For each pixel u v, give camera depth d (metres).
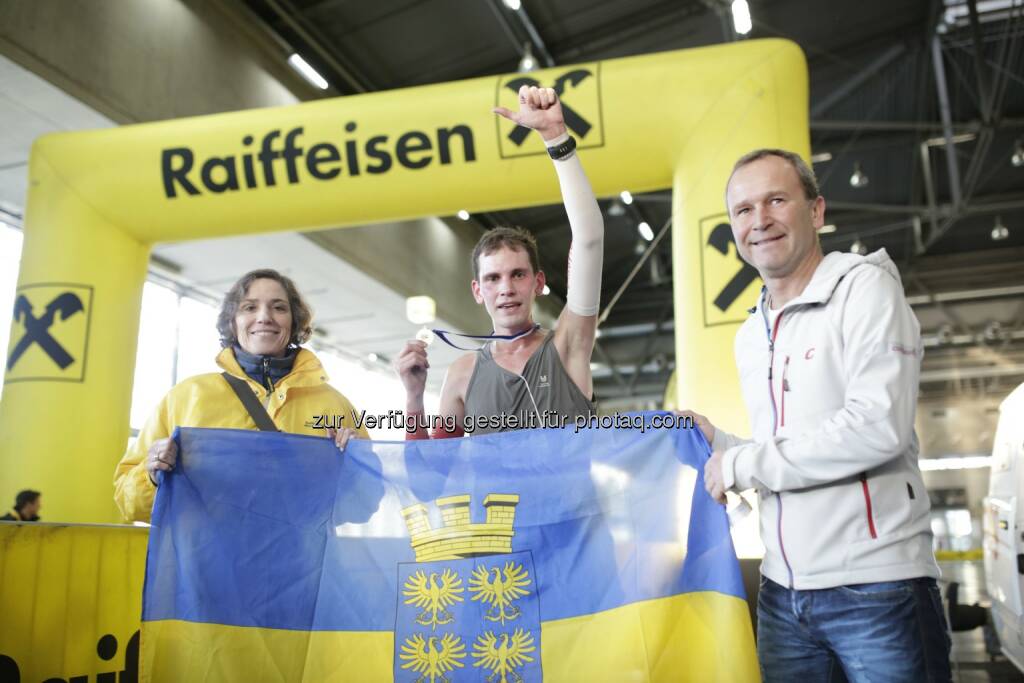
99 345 6.16
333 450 2.47
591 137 5.70
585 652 2.18
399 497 2.41
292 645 2.30
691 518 2.17
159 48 8.50
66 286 6.16
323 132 5.92
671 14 11.07
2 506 5.91
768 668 2.01
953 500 21.67
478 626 2.27
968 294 19.12
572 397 2.50
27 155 8.32
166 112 8.50
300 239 10.60
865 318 1.86
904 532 1.82
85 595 3.09
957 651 7.97
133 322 6.38
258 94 10.07
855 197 16.70
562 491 2.31
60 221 6.23
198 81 9.03
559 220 15.87
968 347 20.80
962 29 11.81
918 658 1.76
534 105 2.41
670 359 21.16
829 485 1.86
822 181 16.02
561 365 2.52
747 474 1.87
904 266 19.50
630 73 5.73
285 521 2.39
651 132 5.64
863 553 1.81
